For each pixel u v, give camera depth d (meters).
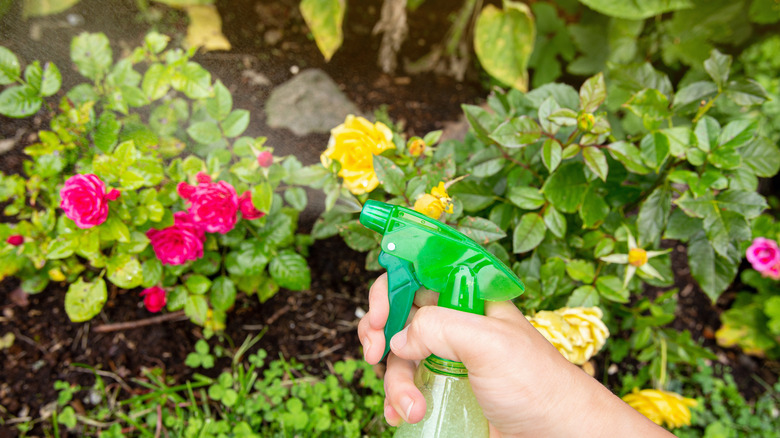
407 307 0.36
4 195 0.59
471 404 0.37
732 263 0.54
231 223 0.56
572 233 0.62
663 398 0.56
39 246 0.59
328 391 0.64
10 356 0.65
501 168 0.56
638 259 0.52
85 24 0.56
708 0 0.79
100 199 0.50
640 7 0.70
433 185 0.49
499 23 0.75
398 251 0.34
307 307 0.72
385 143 0.51
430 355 0.36
